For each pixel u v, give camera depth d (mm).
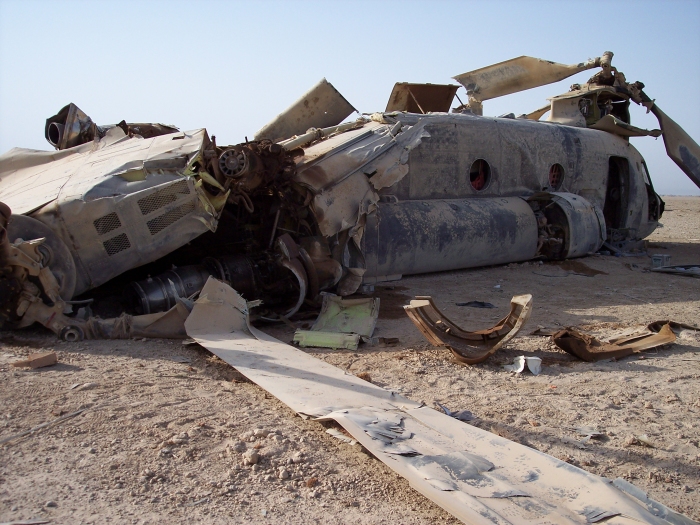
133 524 3209
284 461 4012
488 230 11812
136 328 6895
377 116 10344
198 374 5746
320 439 4402
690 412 5230
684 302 9844
